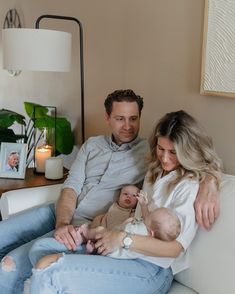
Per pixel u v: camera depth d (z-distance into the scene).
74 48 2.98
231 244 1.40
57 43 2.34
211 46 1.82
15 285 1.59
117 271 1.44
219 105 1.88
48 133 2.86
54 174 2.54
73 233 1.58
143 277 1.48
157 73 2.22
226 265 1.40
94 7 2.70
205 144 1.56
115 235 1.46
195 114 2.01
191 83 2.02
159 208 1.49
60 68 2.38
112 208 1.82
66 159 3.20
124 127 1.91
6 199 2.01
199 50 1.95
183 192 1.50
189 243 1.47
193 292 1.53
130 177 1.90
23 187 2.39
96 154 2.03
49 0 3.23
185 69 2.04
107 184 1.93
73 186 2.00
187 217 1.46
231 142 1.84
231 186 1.52
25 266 1.58
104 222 1.77
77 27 2.92
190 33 1.99
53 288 1.35
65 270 1.37
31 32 2.27
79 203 1.95
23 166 2.57
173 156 1.57
